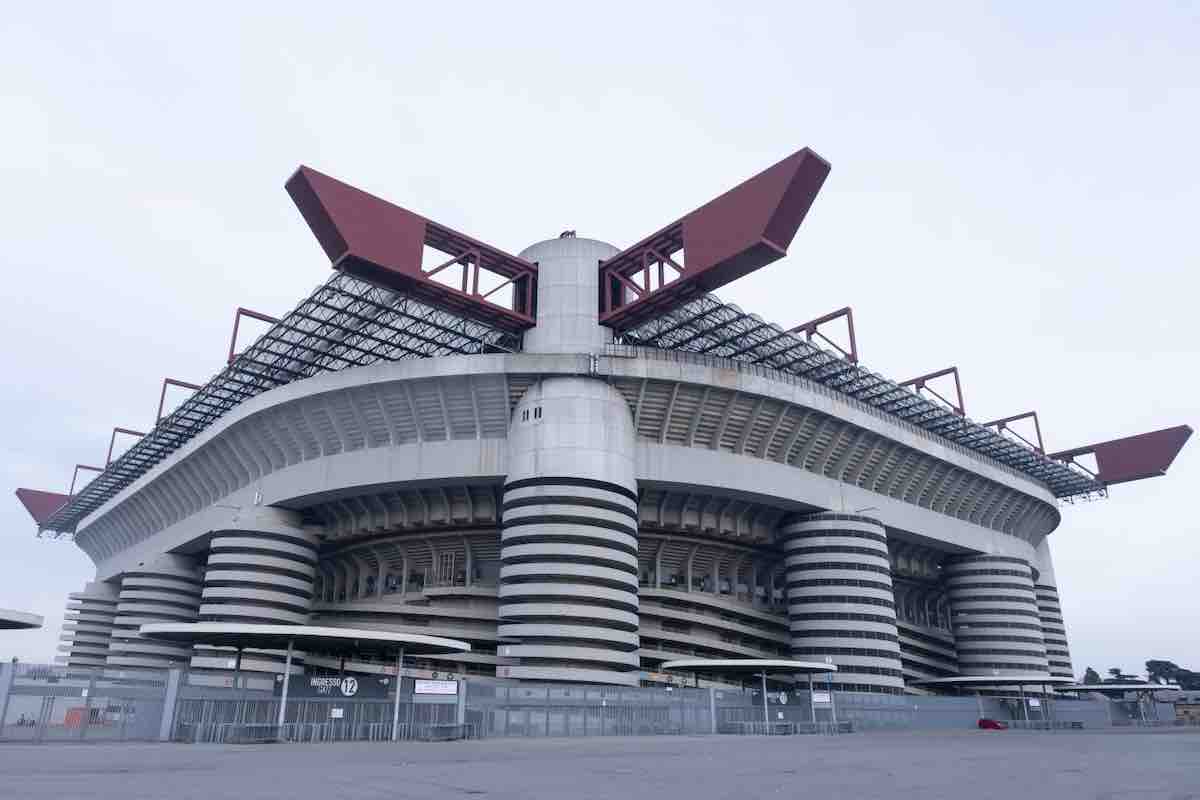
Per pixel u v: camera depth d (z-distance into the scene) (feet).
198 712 128.16
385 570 241.76
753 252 171.83
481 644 216.54
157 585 283.38
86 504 358.64
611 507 195.52
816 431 236.22
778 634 249.14
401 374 205.67
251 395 246.68
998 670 288.30
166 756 87.30
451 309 198.49
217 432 242.37
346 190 174.29
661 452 215.92
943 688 299.58
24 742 115.75
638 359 209.15
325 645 139.95
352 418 217.15
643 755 95.50
